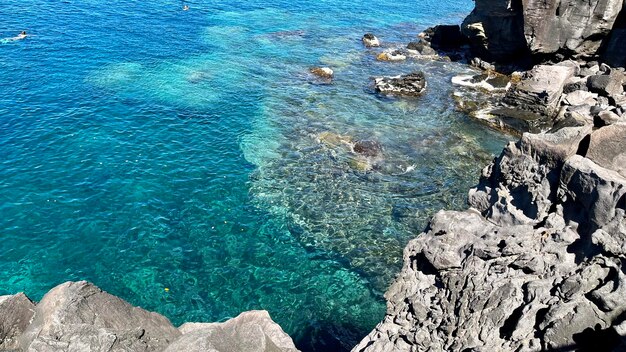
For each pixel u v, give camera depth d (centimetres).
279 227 2555
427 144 3412
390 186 2903
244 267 2292
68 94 3838
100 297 1314
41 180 2788
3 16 5378
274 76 4628
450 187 2916
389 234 2519
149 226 2516
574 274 1256
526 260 1356
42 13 5672
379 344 1459
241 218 2612
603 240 1216
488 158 3253
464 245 1495
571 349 1171
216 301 2108
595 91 3547
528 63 4772
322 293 2170
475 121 3788
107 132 3347
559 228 1380
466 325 1335
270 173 3016
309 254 2383
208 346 1162
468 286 1388
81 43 4969
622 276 1158
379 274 2278
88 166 2955
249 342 1286
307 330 1997
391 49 5631
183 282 2194
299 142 3388
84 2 6331
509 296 1310
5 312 1227
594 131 1396
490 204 1673
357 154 3234
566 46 4312
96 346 1145
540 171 1491
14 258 2261
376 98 4191
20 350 1185
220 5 7144
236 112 3812
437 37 5800
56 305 1231
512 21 4653
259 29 6184
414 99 4188
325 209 2694
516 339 1243
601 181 1249
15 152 3012
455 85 4550
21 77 4022
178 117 3662
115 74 4328
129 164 3017
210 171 3011
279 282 2219
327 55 5334
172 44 5306
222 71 4669
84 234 2428
